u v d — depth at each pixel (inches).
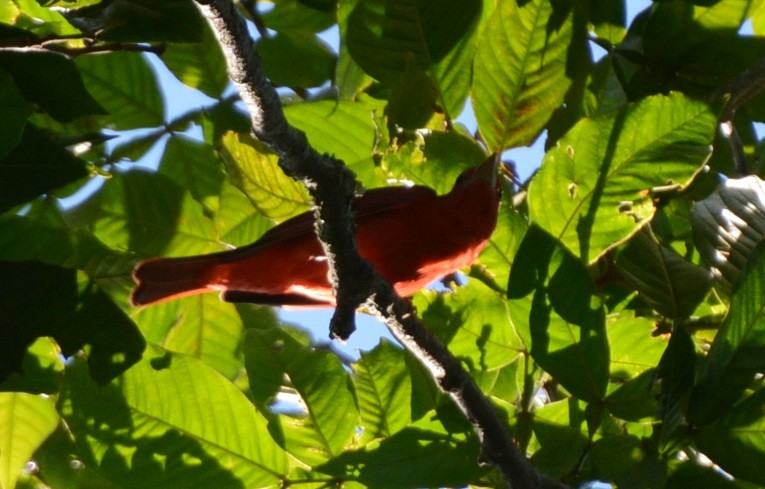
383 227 362.0
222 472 345.4
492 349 359.3
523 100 377.7
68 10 332.2
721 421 315.0
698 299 352.2
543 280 329.1
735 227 356.8
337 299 300.7
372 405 357.4
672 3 406.9
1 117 304.8
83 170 309.6
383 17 389.7
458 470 333.4
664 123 346.9
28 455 380.2
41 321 316.5
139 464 342.0
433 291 361.7
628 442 324.8
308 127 407.2
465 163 369.1
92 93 431.5
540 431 339.0
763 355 312.2
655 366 356.2
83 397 343.3
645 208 348.8
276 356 355.9
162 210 418.6
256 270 374.9
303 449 349.1
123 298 387.5
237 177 372.2
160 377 347.6
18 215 366.0
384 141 376.8
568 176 351.3
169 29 322.0
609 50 418.6
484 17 411.8
